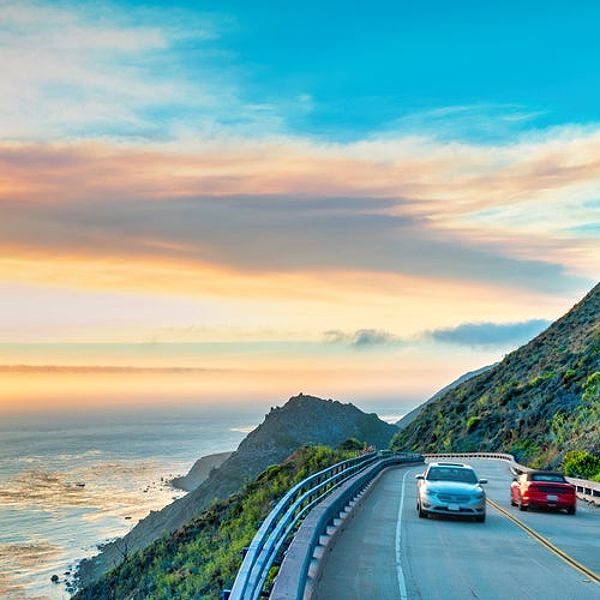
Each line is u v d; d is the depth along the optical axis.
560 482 28.33
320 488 19.70
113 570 53.12
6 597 102.12
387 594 12.82
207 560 36.75
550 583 14.26
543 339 97.69
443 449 84.94
